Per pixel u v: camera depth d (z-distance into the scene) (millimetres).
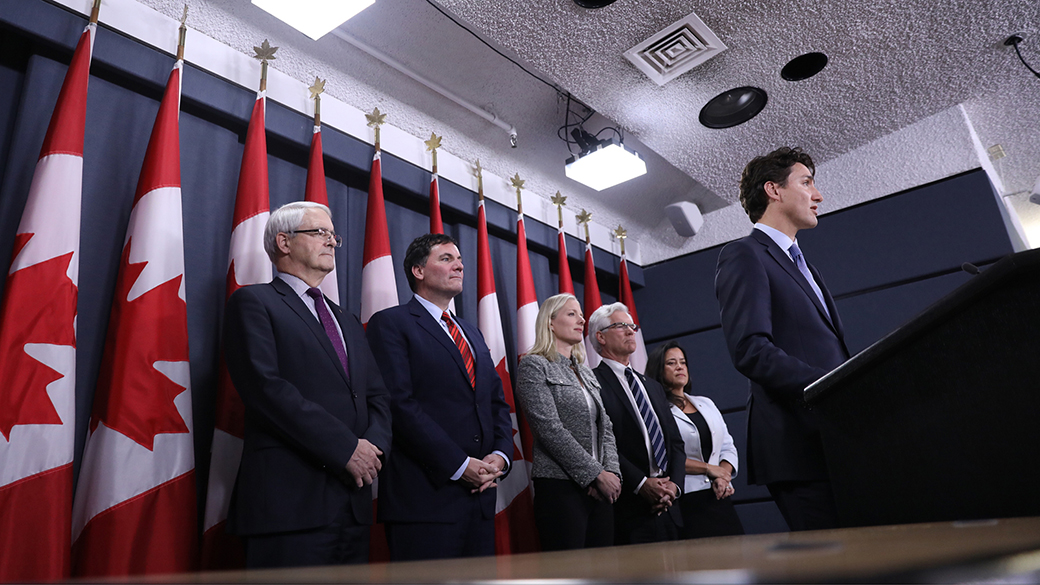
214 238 2332
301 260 1935
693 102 3303
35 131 2016
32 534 1578
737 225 4305
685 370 3135
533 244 3766
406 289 2965
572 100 3660
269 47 2576
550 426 2275
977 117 3848
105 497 1723
